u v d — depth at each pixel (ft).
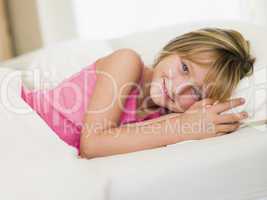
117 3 6.50
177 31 3.52
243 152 2.06
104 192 1.79
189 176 1.95
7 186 1.67
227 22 3.39
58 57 3.32
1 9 6.47
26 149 1.89
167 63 2.77
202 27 3.43
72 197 1.70
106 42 3.65
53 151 1.94
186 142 2.19
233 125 2.46
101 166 1.90
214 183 2.02
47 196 1.67
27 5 6.47
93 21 6.54
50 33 6.54
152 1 6.49
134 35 3.64
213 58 2.73
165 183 1.91
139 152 2.06
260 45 2.97
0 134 1.96
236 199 2.12
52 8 6.45
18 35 6.79
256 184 2.15
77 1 6.42
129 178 1.85
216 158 1.99
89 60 3.34
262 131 2.29
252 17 6.14
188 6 6.49
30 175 1.74
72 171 1.81
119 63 2.67
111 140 2.30
